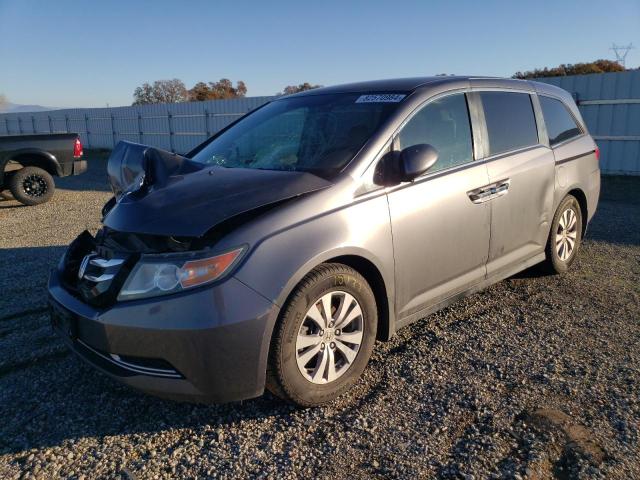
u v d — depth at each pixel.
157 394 2.59
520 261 4.21
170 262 2.54
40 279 5.32
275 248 2.62
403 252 3.15
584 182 4.85
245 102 19.73
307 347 2.80
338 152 3.21
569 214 4.80
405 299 3.25
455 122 3.67
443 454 2.47
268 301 2.56
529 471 2.32
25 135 10.32
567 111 4.92
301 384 2.78
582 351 3.44
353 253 2.87
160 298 2.52
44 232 7.75
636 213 8.04
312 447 2.57
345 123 3.44
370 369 3.28
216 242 2.56
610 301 4.31
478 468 2.36
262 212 2.71
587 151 4.94
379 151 3.15
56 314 3.01
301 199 2.82
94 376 3.33
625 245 6.10
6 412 2.94
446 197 3.39
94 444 2.66
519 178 4.00
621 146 11.59
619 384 3.02
